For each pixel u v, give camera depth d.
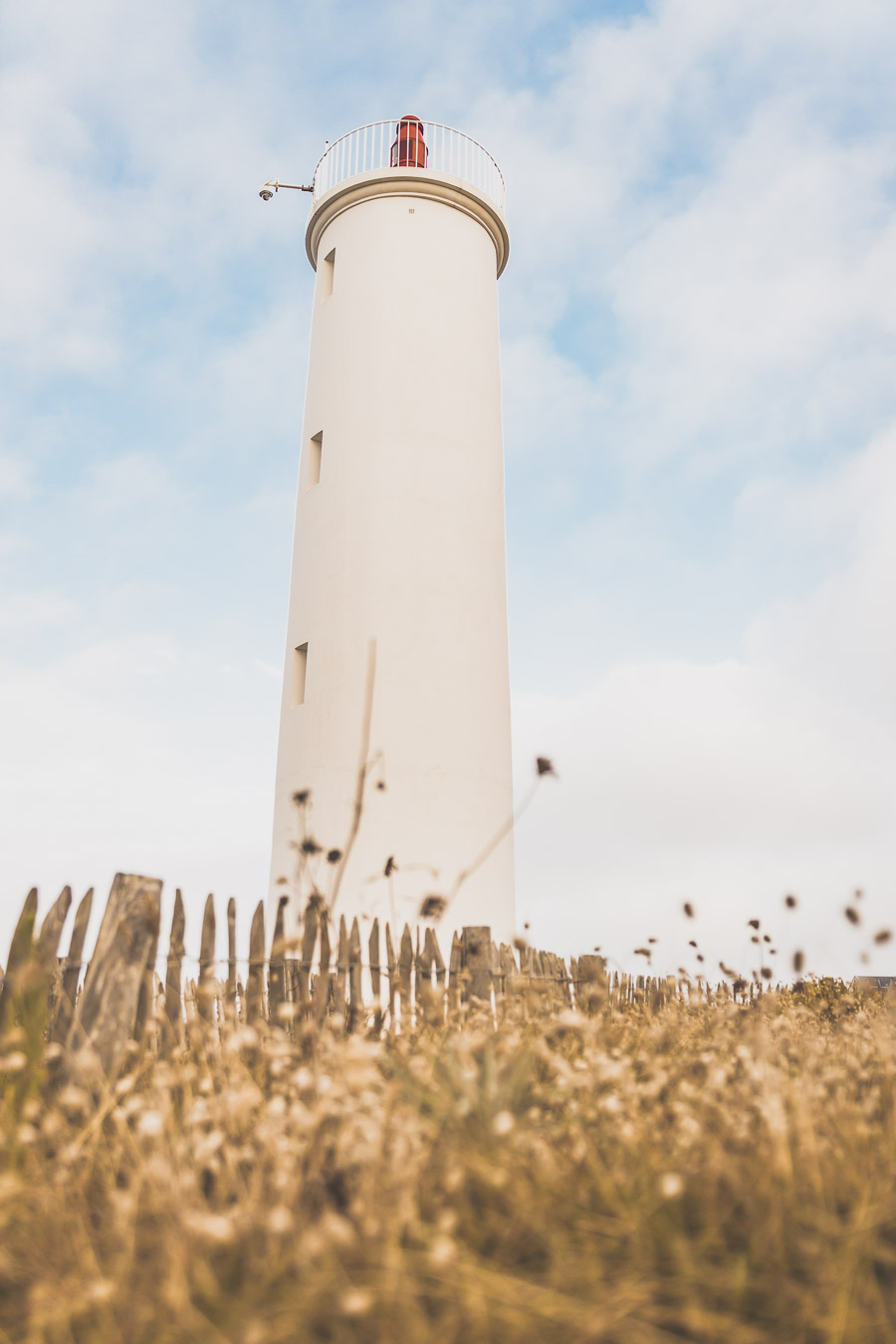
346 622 13.63
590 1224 2.46
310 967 5.76
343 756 12.93
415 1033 5.18
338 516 14.33
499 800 13.54
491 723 13.79
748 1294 2.26
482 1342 2.02
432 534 14.13
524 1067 3.50
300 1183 2.64
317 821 12.78
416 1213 2.50
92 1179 3.02
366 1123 2.68
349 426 14.78
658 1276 2.30
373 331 15.18
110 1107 3.36
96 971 4.19
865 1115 3.30
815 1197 2.63
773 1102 2.94
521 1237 2.49
